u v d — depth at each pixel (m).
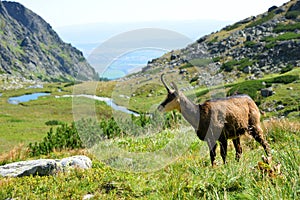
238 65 80.00
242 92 46.81
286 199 4.85
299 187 5.17
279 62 75.69
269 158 6.38
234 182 6.20
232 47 93.69
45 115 63.59
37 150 14.52
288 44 78.62
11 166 9.80
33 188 8.10
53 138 14.90
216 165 7.82
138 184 7.61
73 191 7.73
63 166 9.46
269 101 38.81
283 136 9.49
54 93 104.31
